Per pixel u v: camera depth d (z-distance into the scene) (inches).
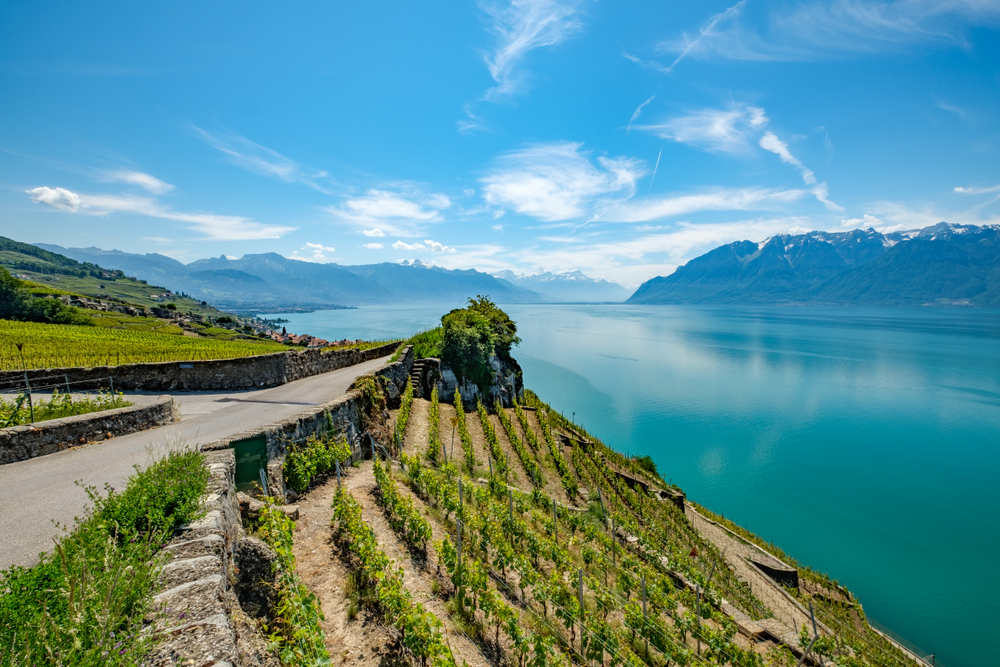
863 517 1766.7
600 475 1314.0
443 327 1807.3
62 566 181.2
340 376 1122.7
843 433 2696.9
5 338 1565.0
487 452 1139.9
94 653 164.4
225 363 917.8
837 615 953.5
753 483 2041.1
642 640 515.5
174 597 219.5
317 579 375.2
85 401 663.1
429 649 300.0
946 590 1350.9
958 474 2162.9
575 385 3688.5
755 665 508.4
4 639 168.9
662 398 3344.0
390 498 541.0
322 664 255.8
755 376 4239.7
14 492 393.7
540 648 371.6
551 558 616.1
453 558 446.3
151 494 286.0
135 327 3257.9
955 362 5196.9
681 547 1042.1
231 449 446.9
